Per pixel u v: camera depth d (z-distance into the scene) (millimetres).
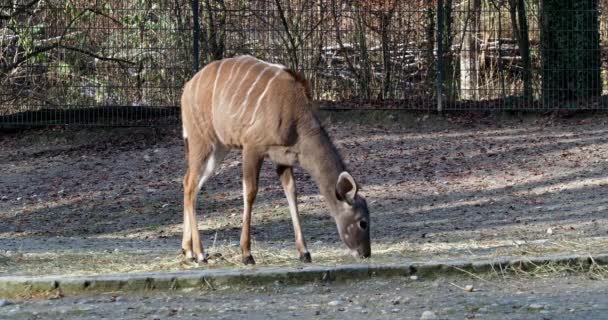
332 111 18344
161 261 9727
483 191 14188
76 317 7473
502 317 7160
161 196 14625
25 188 15344
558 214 12586
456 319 7141
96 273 9047
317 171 9359
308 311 7516
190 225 9766
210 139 9781
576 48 18312
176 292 8352
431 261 8914
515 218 12516
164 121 18297
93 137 18000
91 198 14648
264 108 9227
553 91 18406
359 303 7777
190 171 9836
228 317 7367
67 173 16109
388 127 17922
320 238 11820
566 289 8156
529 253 9516
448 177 15031
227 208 13828
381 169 15578
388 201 13914
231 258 9719
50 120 18344
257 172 9406
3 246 11383
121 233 12742
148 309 7684
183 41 18344
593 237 10688
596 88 18391
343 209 9336
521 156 15938
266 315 7402
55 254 10375
